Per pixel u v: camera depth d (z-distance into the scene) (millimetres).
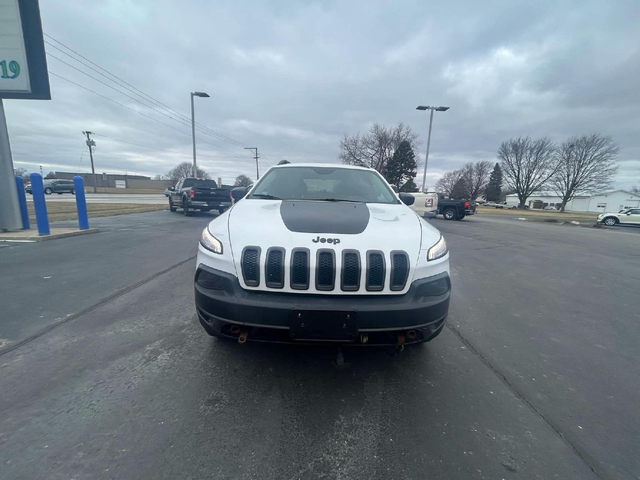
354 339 1986
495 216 28016
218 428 1796
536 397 2164
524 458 1650
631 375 2463
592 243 10414
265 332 2041
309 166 3836
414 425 1870
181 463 1559
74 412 1883
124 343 2713
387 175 41281
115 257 5816
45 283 4266
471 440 1767
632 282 5316
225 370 2357
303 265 2023
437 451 1684
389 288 2059
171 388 2137
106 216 13367
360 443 1724
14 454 1575
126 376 2252
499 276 5480
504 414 1987
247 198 3236
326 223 2334
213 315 2072
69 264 5266
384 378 2328
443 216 21422
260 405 1998
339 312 1926
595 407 2074
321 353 2629
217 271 2115
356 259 2039
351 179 3619
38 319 3146
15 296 3768
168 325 3064
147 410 1918
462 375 2400
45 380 2182
